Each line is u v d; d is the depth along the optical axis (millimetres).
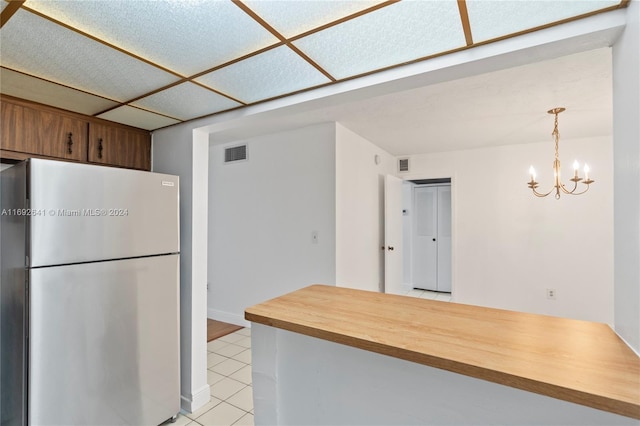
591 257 3557
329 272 3127
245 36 1233
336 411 1195
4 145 1759
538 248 3809
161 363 1954
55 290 1507
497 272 4020
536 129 3250
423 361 871
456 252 4250
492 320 1118
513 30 1178
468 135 3500
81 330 1595
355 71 1529
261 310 1259
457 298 4227
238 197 3766
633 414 644
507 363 806
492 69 1384
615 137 1047
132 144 2391
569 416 838
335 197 3098
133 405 1810
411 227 5793
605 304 3498
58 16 1094
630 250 916
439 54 1368
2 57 1371
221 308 3941
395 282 4316
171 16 1103
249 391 2404
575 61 1822
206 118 2174
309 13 1090
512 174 3949
